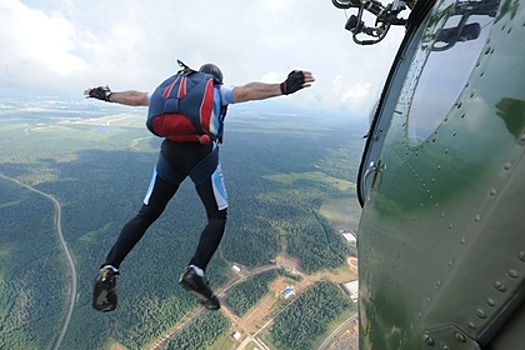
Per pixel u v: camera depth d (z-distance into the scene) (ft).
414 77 10.25
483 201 4.62
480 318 4.62
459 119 5.95
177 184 11.01
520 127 4.23
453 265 5.11
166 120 9.50
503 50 5.04
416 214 7.10
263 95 9.00
